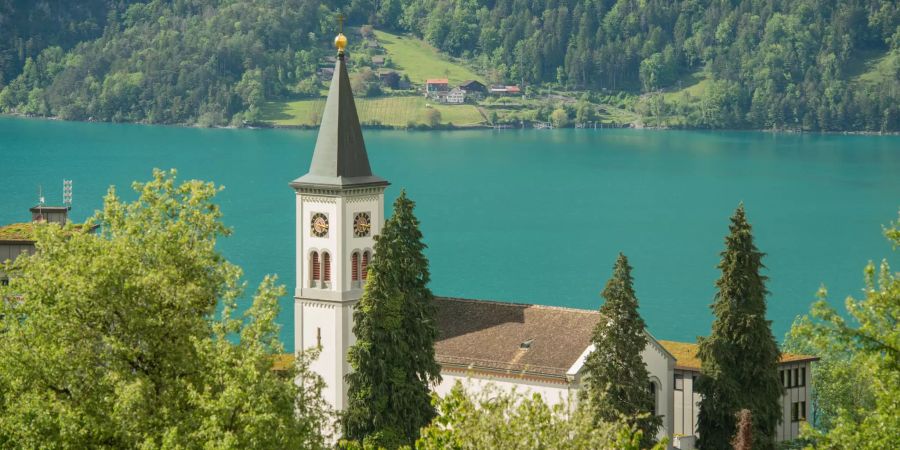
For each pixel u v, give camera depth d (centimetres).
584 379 11644
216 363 8156
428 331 11694
